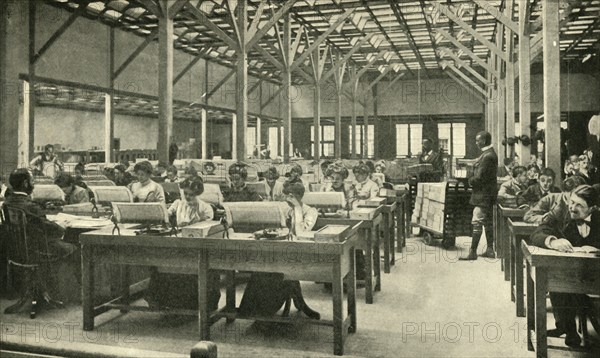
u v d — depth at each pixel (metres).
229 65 23.58
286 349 4.17
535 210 5.11
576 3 14.62
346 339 4.39
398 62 27.92
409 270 7.19
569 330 4.07
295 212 5.02
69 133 20.67
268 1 15.06
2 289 5.61
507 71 15.25
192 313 4.45
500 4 17.66
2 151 6.20
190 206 5.19
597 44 23.14
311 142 30.92
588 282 3.62
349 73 27.45
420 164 13.62
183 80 20.72
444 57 27.00
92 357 3.61
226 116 25.88
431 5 17.61
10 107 6.27
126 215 4.53
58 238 5.35
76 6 14.70
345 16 16.58
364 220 5.51
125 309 4.71
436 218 9.20
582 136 24.62
